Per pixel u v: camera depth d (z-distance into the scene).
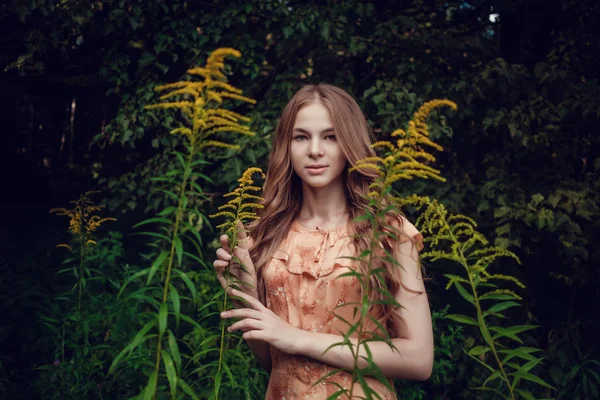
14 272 3.82
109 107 4.48
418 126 1.26
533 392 3.15
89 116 4.59
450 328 3.31
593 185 3.64
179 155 1.28
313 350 1.46
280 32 3.84
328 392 1.50
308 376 1.52
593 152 3.75
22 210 4.52
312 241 1.62
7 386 3.09
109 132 3.74
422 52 3.87
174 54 3.64
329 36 3.61
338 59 3.93
